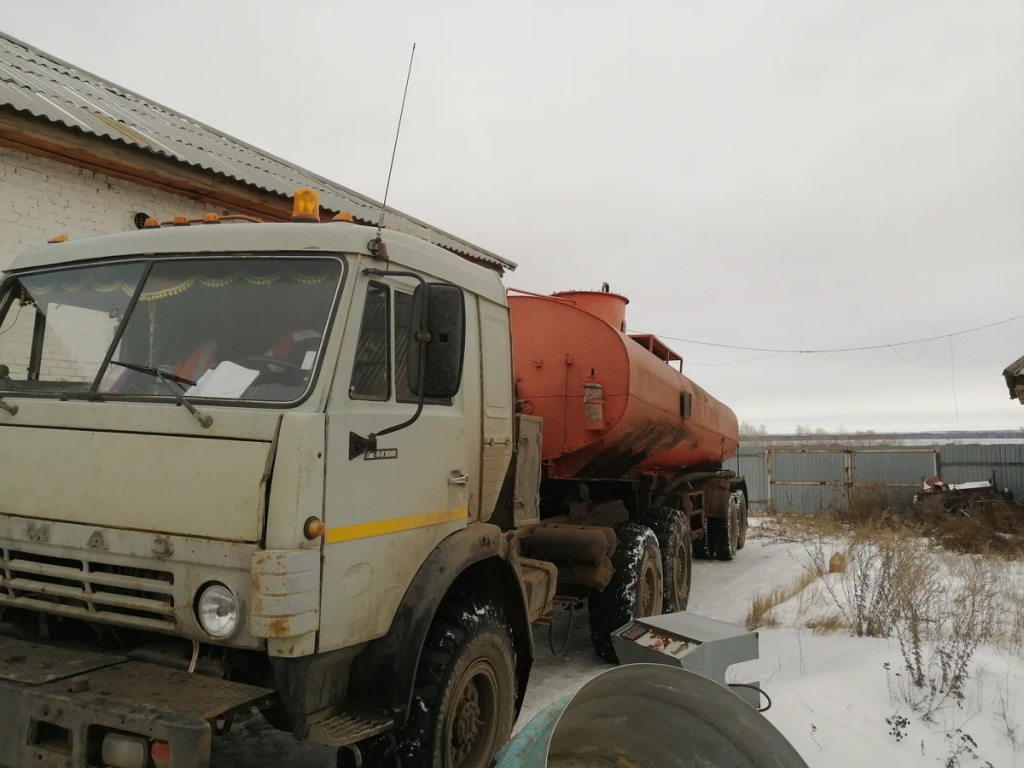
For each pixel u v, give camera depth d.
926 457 21.28
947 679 4.83
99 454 2.82
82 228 7.07
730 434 12.50
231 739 4.25
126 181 7.47
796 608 7.61
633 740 2.91
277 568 2.49
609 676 2.55
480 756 3.60
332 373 2.82
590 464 6.60
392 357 3.23
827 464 22.28
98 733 2.29
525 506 5.03
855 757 4.00
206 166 7.50
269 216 8.76
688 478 10.29
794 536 16.66
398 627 3.09
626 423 6.50
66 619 3.06
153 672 2.60
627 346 6.46
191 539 2.60
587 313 6.57
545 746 2.25
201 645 2.75
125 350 3.14
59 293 3.41
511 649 3.89
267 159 10.88
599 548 5.74
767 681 5.26
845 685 4.94
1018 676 5.03
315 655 2.70
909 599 6.21
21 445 2.98
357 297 3.02
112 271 3.35
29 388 3.22
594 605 6.29
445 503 3.55
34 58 9.01
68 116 6.54
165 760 2.16
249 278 3.12
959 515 16.41
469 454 3.85
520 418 4.96
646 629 4.31
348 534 2.83
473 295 4.08
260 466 2.58
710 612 8.49
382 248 3.16
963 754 4.03
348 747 3.26
